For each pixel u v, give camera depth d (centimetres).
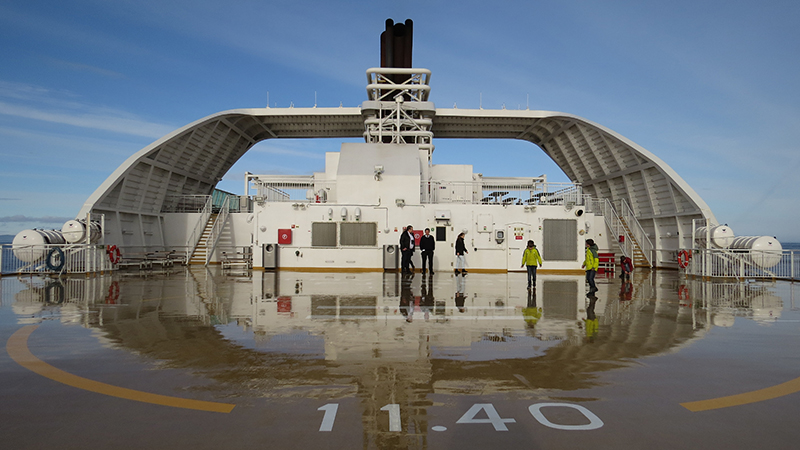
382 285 1409
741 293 1312
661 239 2731
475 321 796
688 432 355
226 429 354
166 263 2441
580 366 525
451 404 409
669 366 529
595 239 2820
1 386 451
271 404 406
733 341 661
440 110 2981
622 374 497
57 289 1277
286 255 2070
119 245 2398
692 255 1966
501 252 2053
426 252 1773
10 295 1143
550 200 2186
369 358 552
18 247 1747
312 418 376
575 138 3145
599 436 347
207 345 614
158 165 2603
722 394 439
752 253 1814
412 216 2058
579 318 841
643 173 2702
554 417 382
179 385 455
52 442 334
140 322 777
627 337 680
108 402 410
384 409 396
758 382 476
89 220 1850
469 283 1499
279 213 2080
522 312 902
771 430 360
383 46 2823
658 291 1349
